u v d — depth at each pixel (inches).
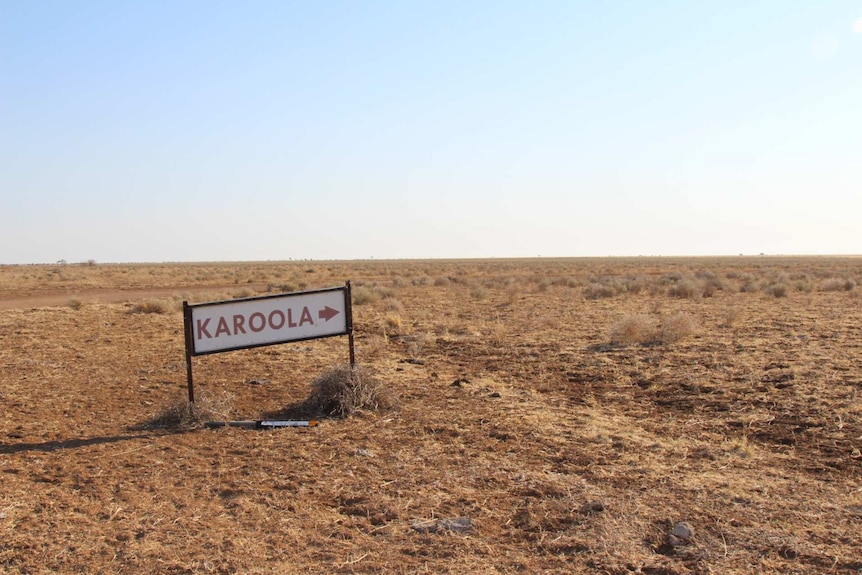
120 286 2055.9
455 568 182.9
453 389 431.5
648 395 409.4
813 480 251.8
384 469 267.7
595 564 183.9
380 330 780.0
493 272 2883.9
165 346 665.6
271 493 241.9
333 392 370.9
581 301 1163.3
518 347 611.8
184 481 256.1
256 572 181.5
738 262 4291.3
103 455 291.1
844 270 2380.7
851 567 179.0
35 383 469.4
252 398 416.5
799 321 748.6
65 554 192.1
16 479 258.1
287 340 363.3
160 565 185.5
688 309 946.7
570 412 366.6
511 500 232.5
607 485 245.4
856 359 483.2
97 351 631.2
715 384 419.5
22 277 2506.2
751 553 188.2
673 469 265.1
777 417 342.3
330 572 181.5
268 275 2716.5
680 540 197.2
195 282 2249.0
